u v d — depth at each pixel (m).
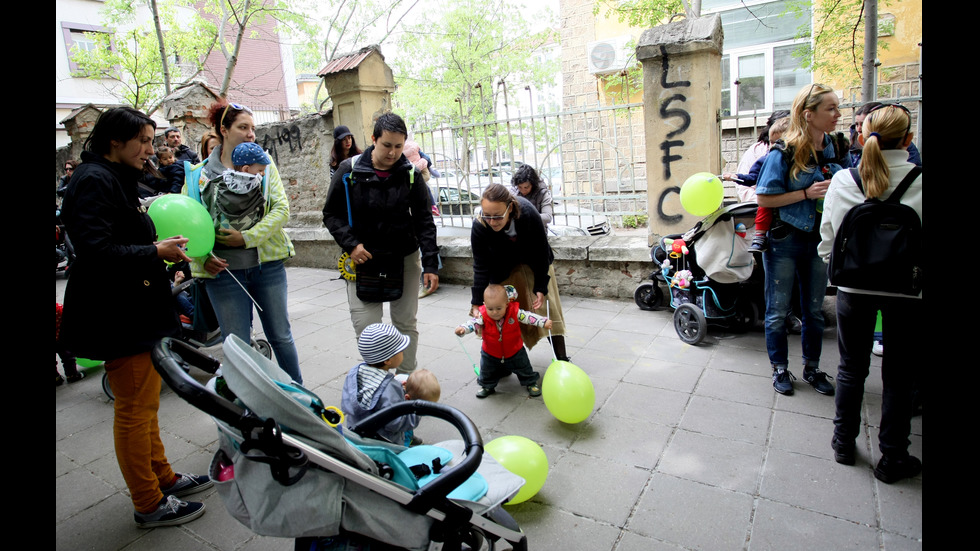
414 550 1.86
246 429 1.65
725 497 2.81
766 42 10.23
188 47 12.60
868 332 2.80
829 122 3.31
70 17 19.44
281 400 1.68
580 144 10.35
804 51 8.41
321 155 8.09
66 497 3.20
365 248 3.51
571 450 3.33
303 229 8.48
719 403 3.70
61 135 19.72
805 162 3.40
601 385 4.10
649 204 5.58
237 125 3.35
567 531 2.66
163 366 1.74
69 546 2.77
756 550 2.46
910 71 8.57
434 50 17.47
